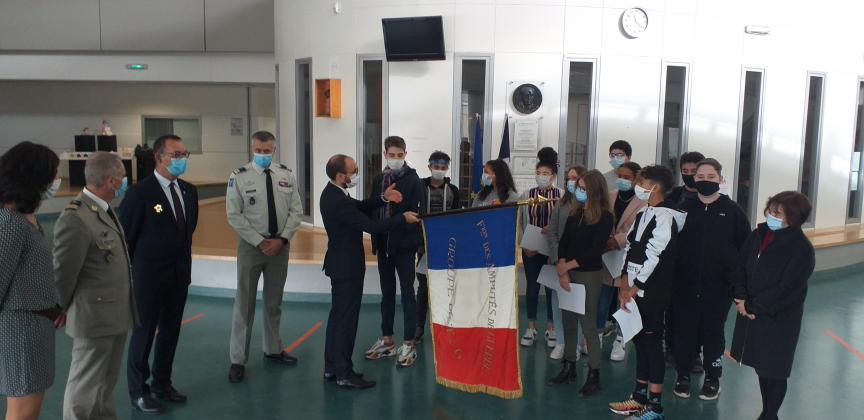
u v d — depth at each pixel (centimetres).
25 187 230
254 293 403
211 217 928
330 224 377
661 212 329
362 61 737
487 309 357
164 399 359
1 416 335
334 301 383
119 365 302
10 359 233
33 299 235
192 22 1195
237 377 392
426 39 687
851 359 451
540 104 710
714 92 760
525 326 524
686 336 369
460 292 363
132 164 1379
